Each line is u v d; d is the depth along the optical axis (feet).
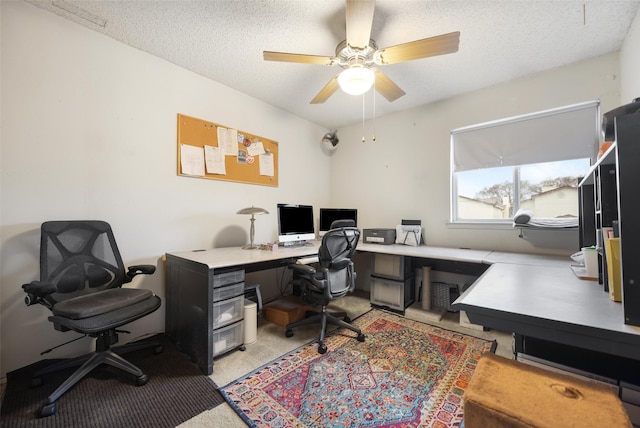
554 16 5.61
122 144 6.67
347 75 5.74
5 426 4.04
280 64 7.55
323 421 4.22
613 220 3.75
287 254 7.34
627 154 2.51
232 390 4.93
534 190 8.39
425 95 9.45
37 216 5.49
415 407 4.54
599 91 7.08
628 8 5.38
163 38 6.47
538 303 3.18
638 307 2.44
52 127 5.68
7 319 5.16
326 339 7.06
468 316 3.16
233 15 5.67
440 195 9.88
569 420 2.17
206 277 5.60
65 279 5.21
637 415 2.89
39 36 5.52
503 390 2.59
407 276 9.41
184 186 7.86
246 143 9.47
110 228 6.08
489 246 8.84
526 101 8.13
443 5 5.31
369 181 11.89
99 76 6.30
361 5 4.32
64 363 5.08
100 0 5.28
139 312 5.05
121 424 4.12
